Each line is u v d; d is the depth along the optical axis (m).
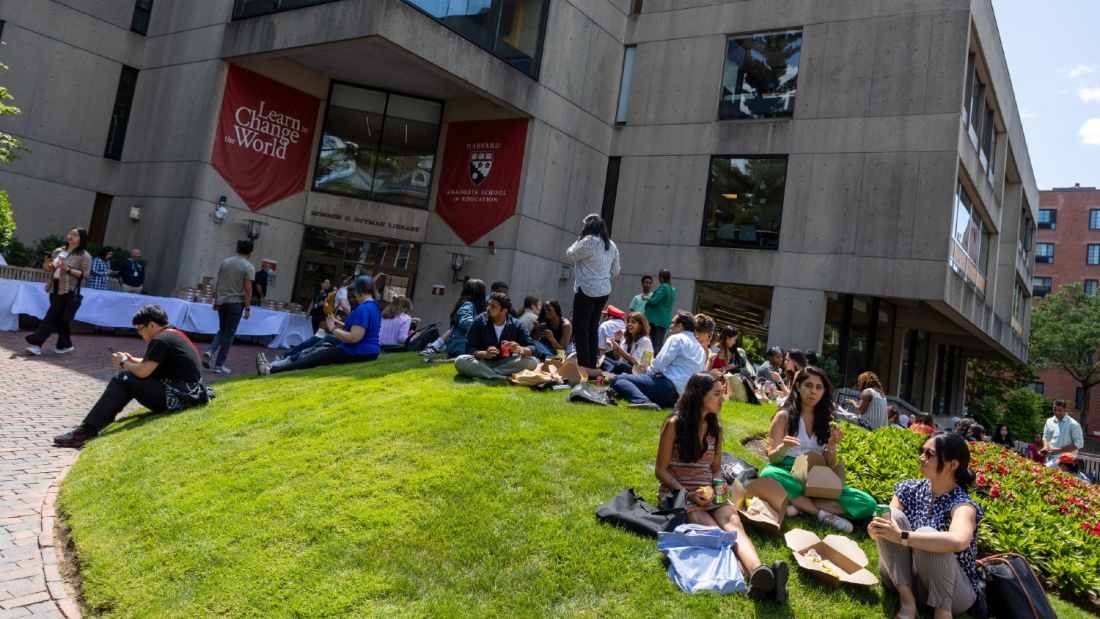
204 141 15.88
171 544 4.29
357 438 5.65
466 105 17.80
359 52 15.12
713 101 17.61
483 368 7.77
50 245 16.36
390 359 9.36
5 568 4.13
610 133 18.84
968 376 38.47
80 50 17.53
